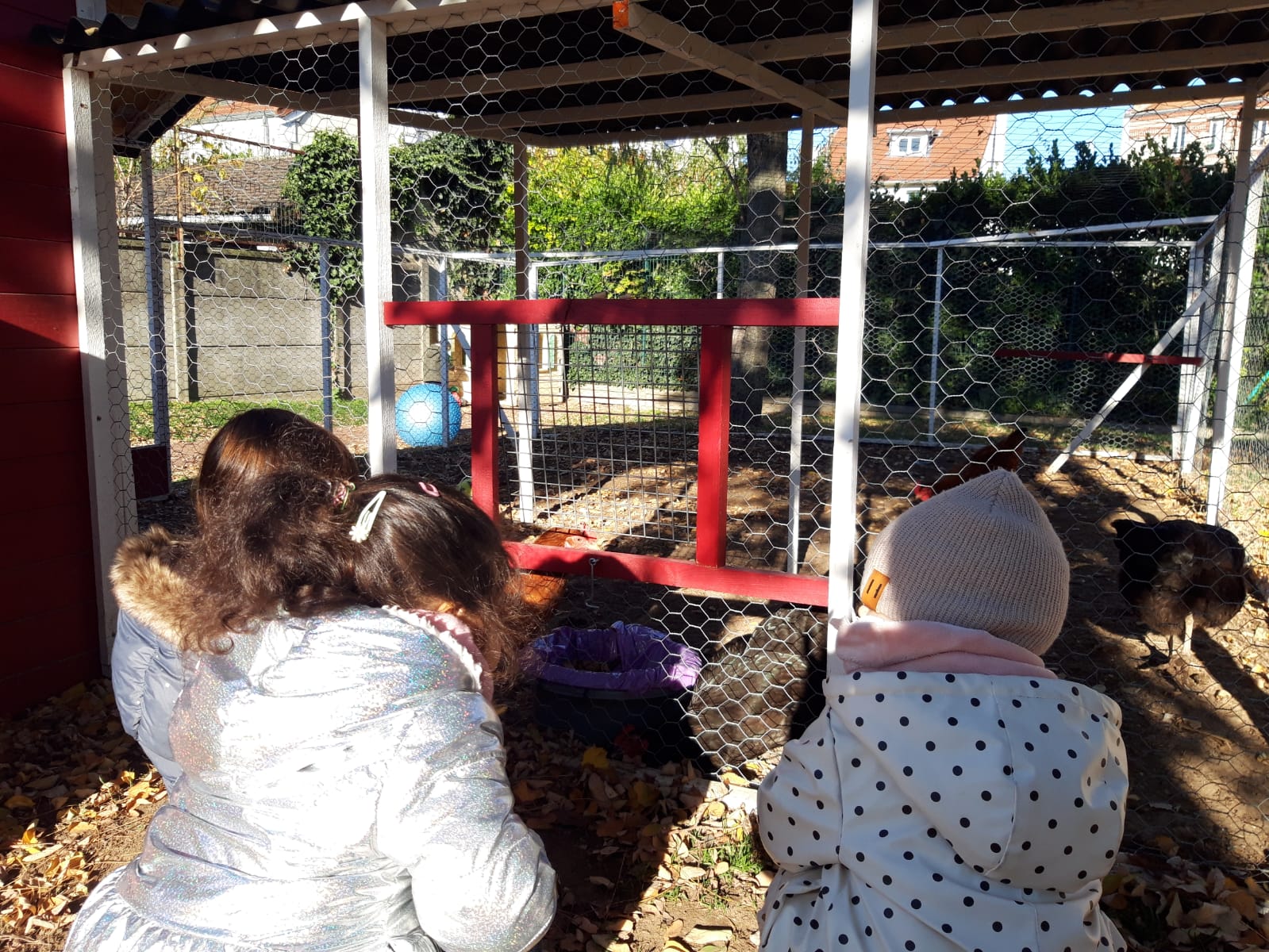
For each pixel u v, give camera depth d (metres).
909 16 4.09
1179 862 2.89
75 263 4.11
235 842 1.22
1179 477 8.89
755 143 11.40
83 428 4.20
